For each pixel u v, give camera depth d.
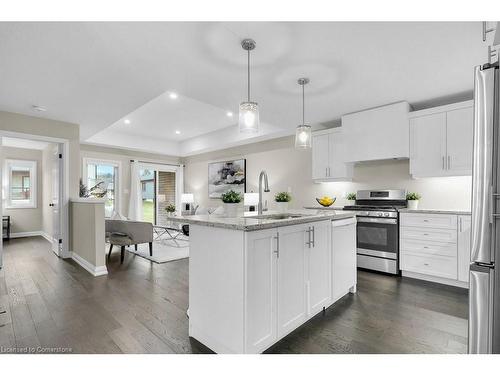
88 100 3.38
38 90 3.07
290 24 1.89
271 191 5.69
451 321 2.19
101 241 3.50
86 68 2.54
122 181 7.00
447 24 1.87
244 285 1.58
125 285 3.05
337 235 2.50
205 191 7.40
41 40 2.07
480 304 1.39
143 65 2.47
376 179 4.09
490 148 1.38
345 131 3.93
